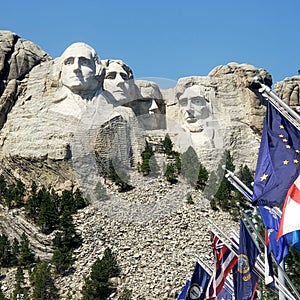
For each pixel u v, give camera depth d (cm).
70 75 13638
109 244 11706
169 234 11931
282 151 4231
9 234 12294
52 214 12194
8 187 13200
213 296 5903
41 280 10419
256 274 5131
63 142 13162
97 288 10425
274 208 4475
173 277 10944
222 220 12244
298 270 6475
